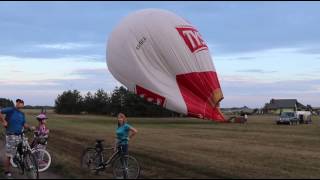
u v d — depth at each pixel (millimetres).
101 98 122188
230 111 145625
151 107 89875
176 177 13320
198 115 20828
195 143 27469
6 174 13195
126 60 21766
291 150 24188
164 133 38156
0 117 13375
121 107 94875
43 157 13945
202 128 49375
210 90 21312
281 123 66000
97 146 13750
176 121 70312
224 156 20156
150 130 43125
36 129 15477
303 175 14891
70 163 15664
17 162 13484
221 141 29766
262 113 157500
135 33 21703
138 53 21562
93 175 13141
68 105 126312
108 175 13164
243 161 18359
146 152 20688
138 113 92000
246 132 41719
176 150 22344
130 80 21812
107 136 31812
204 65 21547
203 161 17641
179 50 21234
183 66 21141
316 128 51594
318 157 20875
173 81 21297
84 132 36281
